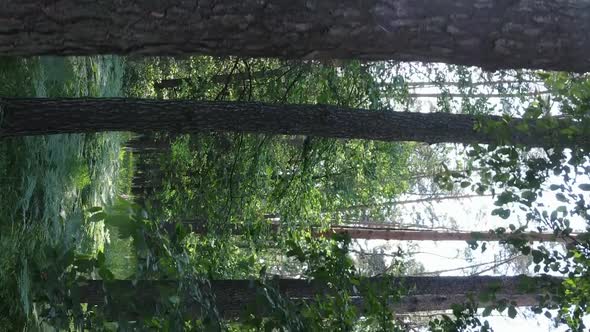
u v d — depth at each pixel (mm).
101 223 8633
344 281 4785
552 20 2943
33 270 3980
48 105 4871
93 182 8539
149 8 2859
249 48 2977
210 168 10883
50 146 5879
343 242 4961
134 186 16516
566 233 4969
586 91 4812
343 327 4562
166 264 3818
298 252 4934
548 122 4941
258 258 12328
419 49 3016
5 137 4754
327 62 9711
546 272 5008
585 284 4855
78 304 3807
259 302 4262
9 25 2838
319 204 12086
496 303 5105
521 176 5004
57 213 6004
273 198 11109
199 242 10375
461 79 10914
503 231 5129
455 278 8188
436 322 5156
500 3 2943
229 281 6738
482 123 5578
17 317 4984
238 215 11070
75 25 2863
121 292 3740
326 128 6652
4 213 4945
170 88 13688
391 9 2934
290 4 2908
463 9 2943
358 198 13578
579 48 2980
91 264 3871
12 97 4871
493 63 3092
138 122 5508
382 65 10367
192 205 11133
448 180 5332
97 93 8562
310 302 4875
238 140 10617
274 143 11016
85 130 5145
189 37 2924
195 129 5957
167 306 3738
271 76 10375
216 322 3980
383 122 6828
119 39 2916
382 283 5035
